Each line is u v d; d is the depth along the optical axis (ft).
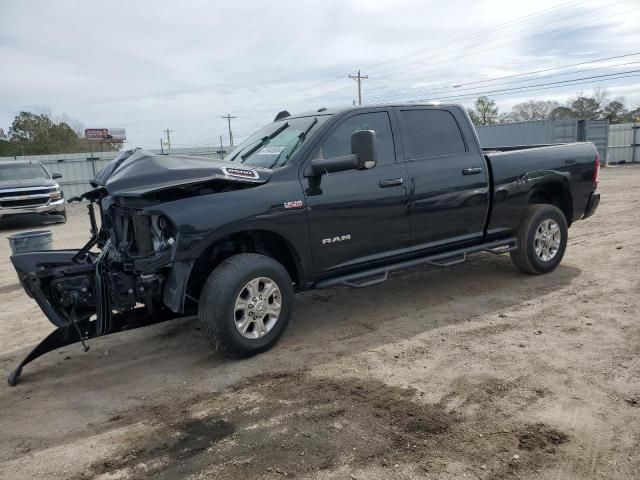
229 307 13.35
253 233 14.69
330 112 16.29
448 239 18.02
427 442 9.88
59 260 15.23
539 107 194.59
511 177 19.10
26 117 186.19
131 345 16.01
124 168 13.55
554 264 20.75
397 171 16.42
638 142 95.96
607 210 37.83
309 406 11.48
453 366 13.08
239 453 9.87
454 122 18.26
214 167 13.48
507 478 8.77
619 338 14.26
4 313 20.33
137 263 13.35
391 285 20.68
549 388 11.71
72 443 10.63
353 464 9.32
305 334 15.88
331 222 15.12
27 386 13.52
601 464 9.05
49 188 49.78
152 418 11.43
